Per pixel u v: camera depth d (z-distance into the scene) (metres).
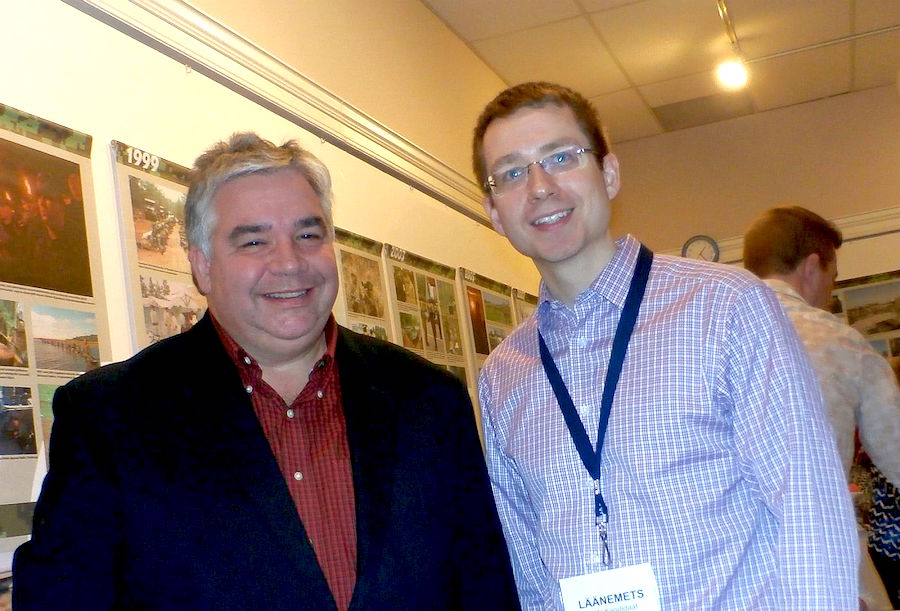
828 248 2.77
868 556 2.61
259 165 1.76
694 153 7.42
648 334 1.70
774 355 1.58
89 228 2.20
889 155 6.93
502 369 1.94
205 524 1.54
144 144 2.47
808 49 6.08
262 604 1.51
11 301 1.94
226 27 2.89
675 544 1.58
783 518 1.51
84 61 2.30
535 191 1.76
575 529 1.68
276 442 1.68
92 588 1.50
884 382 2.35
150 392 1.64
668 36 5.67
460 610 1.76
